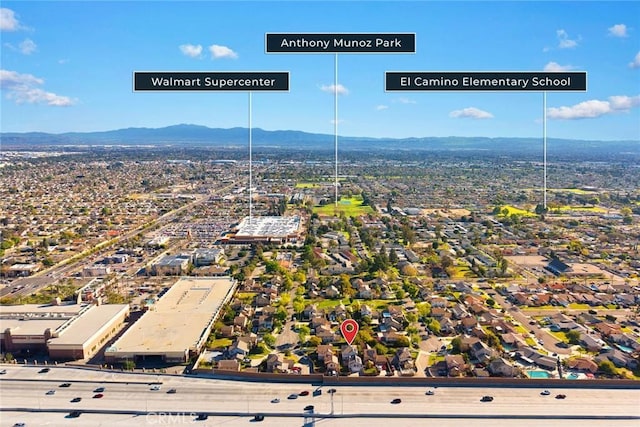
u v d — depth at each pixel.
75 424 93.06
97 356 125.44
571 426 91.50
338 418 93.75
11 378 110.25
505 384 105.44
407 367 117.50
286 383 107.12
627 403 98.56
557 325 143.25
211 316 143.62
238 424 92.56
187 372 115.38
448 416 94.00
